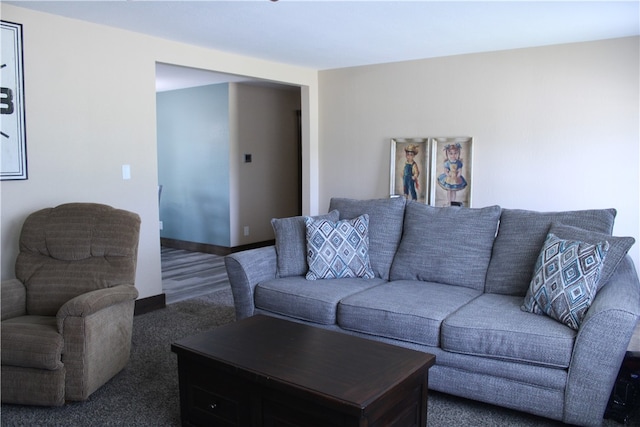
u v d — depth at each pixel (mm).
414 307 2811
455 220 3432
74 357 2561
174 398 2746
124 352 3002
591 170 4277
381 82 5387
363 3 3258
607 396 2268
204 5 3326
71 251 3072
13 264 3449
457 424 2480
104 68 3873
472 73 4797
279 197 7406
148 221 4262
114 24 3811
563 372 2352
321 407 1863
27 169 3467
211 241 7012
